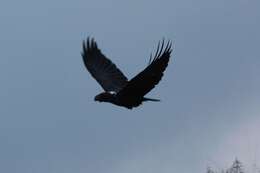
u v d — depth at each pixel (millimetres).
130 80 18719
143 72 18609
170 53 18406
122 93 19016
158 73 18531
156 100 19109
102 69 19922
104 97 19141
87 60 19969
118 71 19891
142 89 18875
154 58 18453
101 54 20000
